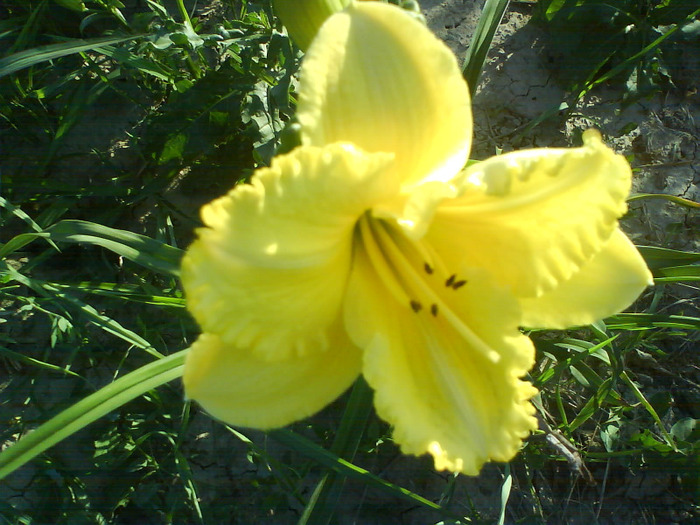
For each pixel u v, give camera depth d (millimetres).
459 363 195
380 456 306
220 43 327
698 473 298
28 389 300
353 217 178
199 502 291
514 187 176
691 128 381
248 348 166
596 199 180
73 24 364
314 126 167
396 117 176
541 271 192
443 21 396
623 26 367
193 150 324
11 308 312
